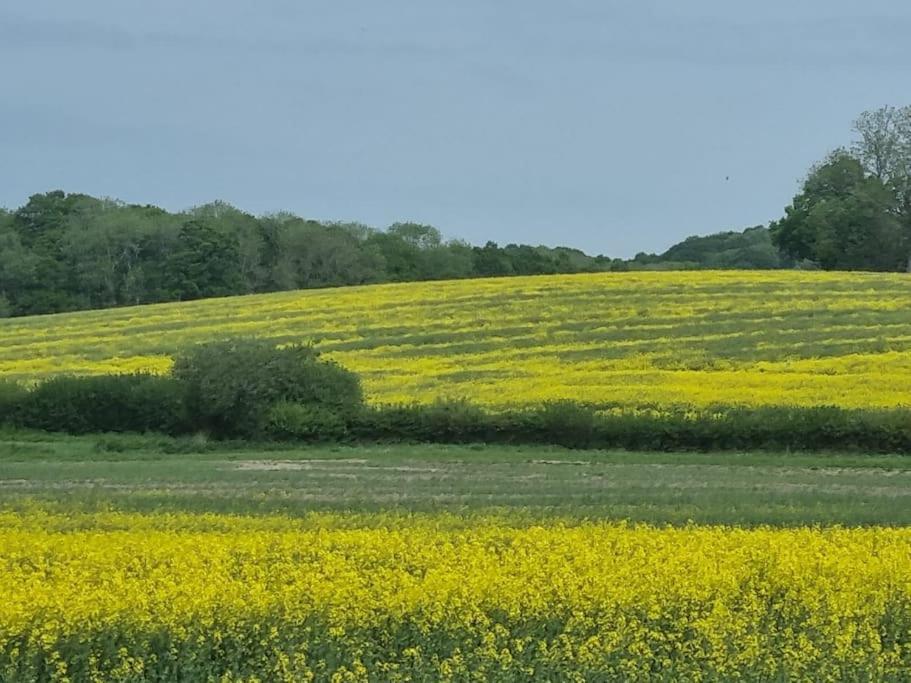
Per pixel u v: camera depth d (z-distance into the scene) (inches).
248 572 1008.2
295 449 2522.1
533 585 925.2
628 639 833.5
